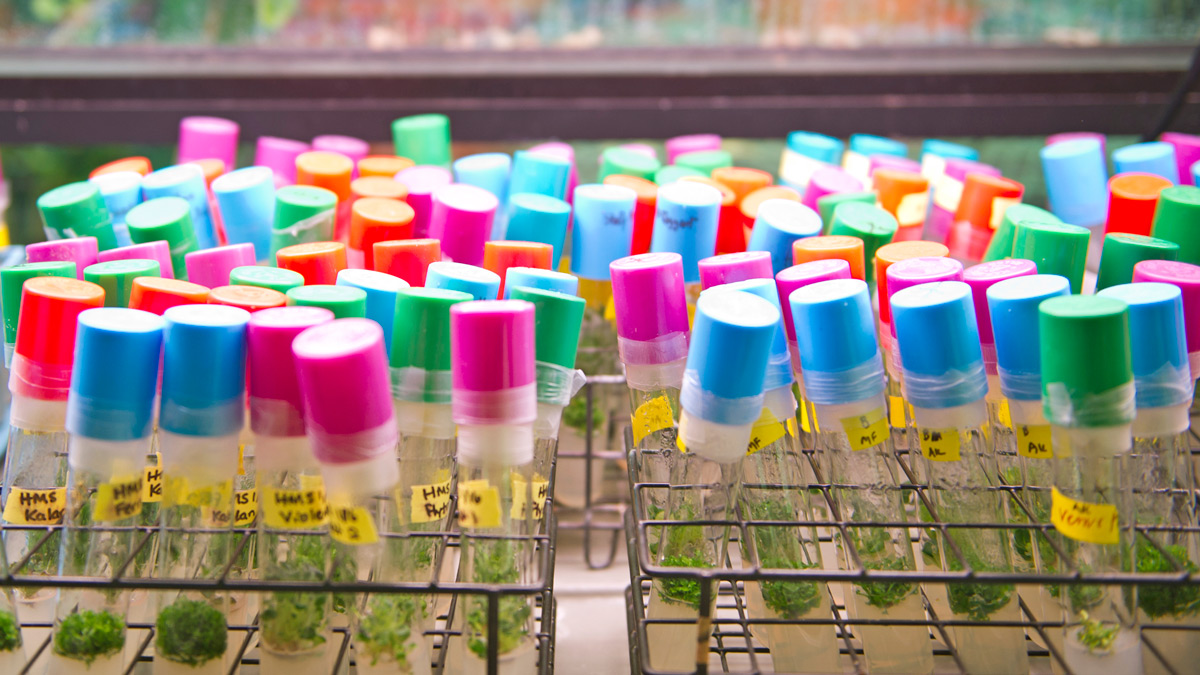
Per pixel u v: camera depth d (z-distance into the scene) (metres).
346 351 0.35
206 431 0.39
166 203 0.54
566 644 0.51
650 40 0.90
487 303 0.39
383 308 0.43
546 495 0.45
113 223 0.57
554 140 0.91
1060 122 0.90
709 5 0.89
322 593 0.39
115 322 0.39
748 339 0.39
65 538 0.41
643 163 0.67
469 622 0.41
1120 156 0.65
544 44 0.89
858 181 0.63
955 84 0.90
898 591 0.45
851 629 0.48
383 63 0.89
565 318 0.41
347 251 0.54
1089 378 0.37
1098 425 0.37
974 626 0.43
